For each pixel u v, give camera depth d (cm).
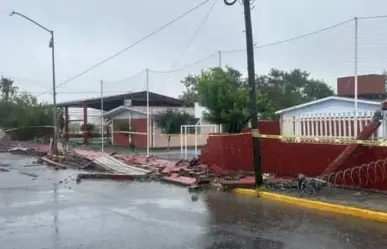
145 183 1844
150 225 1025
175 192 1562
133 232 959
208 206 1270
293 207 1246
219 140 1961
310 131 1583
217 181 1653
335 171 1422
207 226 1012
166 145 3888
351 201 1223
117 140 4394
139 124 4078
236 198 1410
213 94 2194
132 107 4266
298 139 1603
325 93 2711
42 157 3209
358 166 1365
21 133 5150
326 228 988
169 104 4666
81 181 1925
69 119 5175
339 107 2058
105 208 1252
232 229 980
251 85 1509
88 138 4856
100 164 2427
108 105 5081
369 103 1873
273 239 891
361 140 1323
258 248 827
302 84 2809
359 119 1436
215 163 2002
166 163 2333
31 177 2116
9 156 3659
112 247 845
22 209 1249
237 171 1848
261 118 2259
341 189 1391
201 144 3794
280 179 1609
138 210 1215
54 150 3200
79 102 4759
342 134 1485
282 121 1678
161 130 3878
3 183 1873
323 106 2131
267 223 1039
